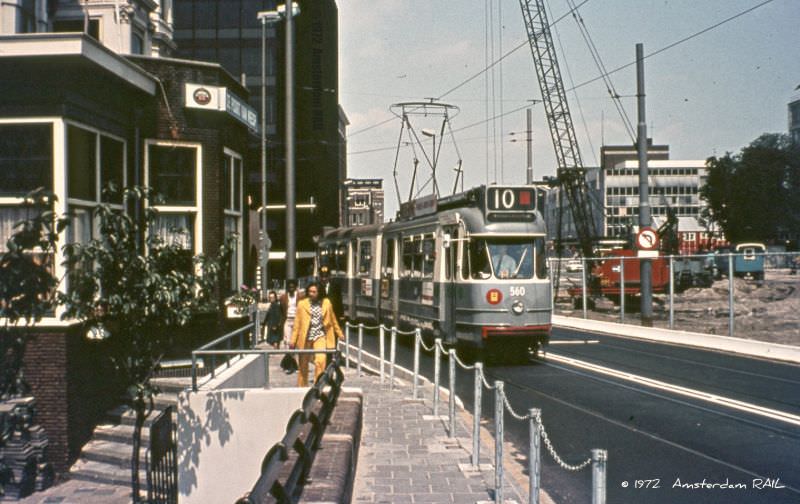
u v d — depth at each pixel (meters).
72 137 12.40
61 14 20.02
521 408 14.06
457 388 16.69
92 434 12.41
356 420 9.50
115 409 13.07
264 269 42.09
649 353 23.03
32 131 12.12
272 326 20.84
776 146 85.50
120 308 8.31
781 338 24.55
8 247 6.87
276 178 70.19
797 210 82.31
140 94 14.78
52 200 7.15
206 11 69.25
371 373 18.78
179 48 69.12
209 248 15.31
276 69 69.75
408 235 24.44
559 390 15.95
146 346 8.69
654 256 28.55
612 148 178.00
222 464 11.48
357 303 30.38
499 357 21.84
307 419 7.21
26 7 16.12
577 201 61.06
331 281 34.03
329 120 75.38
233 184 16.92
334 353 11.48
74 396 11.77
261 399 11.50
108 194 8.72
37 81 12.02
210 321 14.85
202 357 14.61
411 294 23.88
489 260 19.73
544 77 60.84
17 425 10.72
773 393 15.35
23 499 10.55
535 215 20.11
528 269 19.86
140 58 14.92
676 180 160.75
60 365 11.52
